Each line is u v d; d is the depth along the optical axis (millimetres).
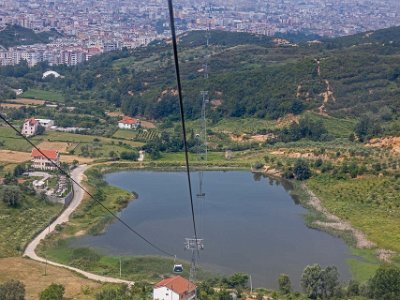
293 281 136250
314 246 159250
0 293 115688
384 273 123000
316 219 180000
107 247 156125
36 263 141500
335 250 156750
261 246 158500
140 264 144625
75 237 161875
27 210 171375
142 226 173000
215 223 177000
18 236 156375
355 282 128500
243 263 146750
